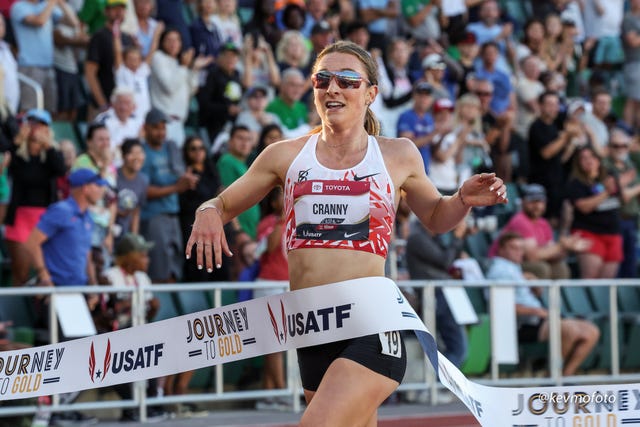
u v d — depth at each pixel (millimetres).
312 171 7219
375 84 7348
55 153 16375
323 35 21406
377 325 7020
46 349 7727
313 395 7391
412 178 7418
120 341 7664
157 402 14875
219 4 21188
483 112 22703
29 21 18656
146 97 19234
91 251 15797
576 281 18078
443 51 23562
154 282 16953
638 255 23125
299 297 7180
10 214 16031
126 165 16688
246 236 17078
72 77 19594
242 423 14734
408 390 16828
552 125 22297
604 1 26734
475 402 7543
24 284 15969
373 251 7152
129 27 19672
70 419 14422
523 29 26016
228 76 20094
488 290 17234
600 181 21250
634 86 26516
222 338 7496
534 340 17594
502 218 22156
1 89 16156
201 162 17688
